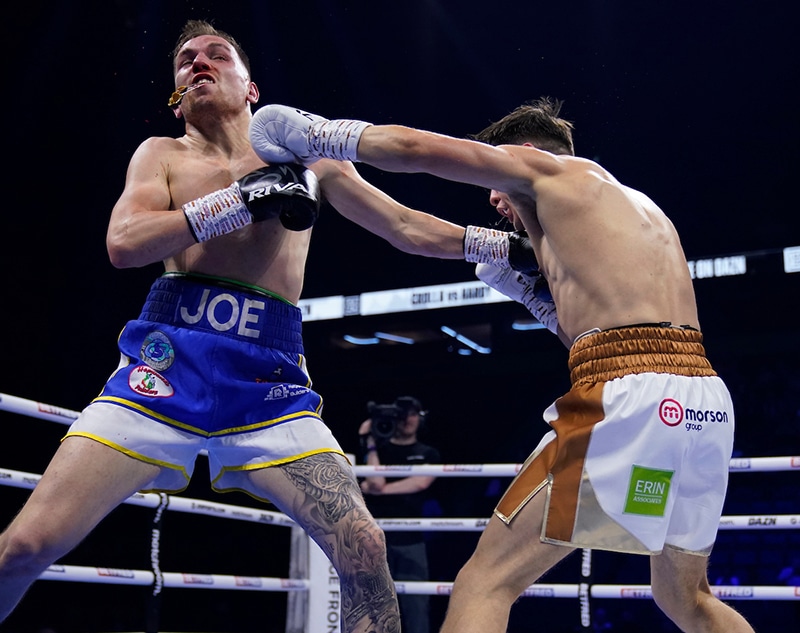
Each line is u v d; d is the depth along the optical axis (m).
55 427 9.80
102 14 7.84
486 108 9.58
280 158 2.42
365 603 2.22
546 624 8.95
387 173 10.08
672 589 2.35
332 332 11.98
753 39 8.53
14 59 8.09
